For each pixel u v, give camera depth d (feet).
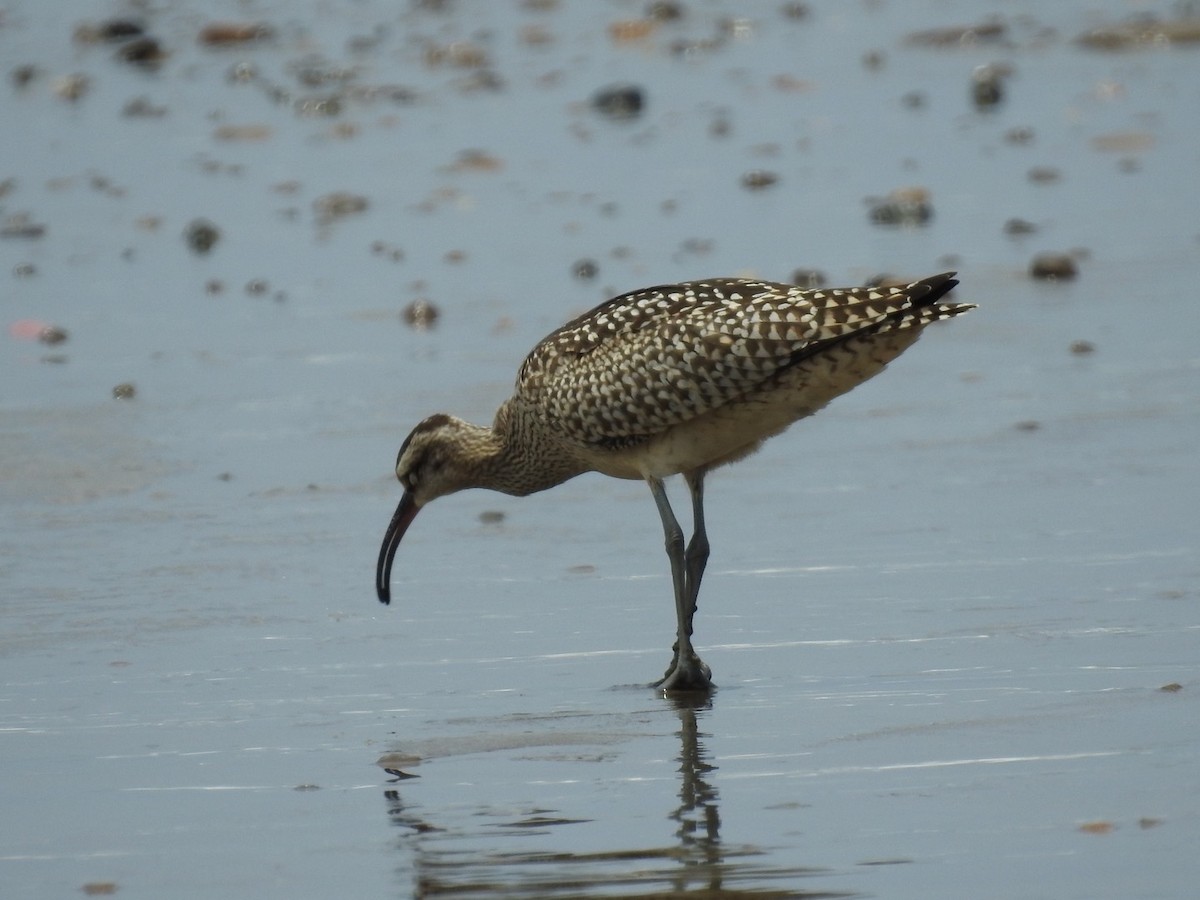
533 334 75.77
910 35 146.61
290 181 106.63
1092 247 86.38
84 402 67.77
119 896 30.99
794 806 34.24
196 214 99.30
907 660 42.73
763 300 43.42
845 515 54.75
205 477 59.98
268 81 135.85
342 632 46.29
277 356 73.82
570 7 165.17
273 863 32.32
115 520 55.72
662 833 33.19
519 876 31.48
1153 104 118.62
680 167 107.55
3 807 35.14
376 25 159.22
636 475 48.16
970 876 30.76
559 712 40.45
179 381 70.49
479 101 128.47
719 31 152.46
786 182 102.89
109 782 36.42
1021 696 39.78
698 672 41.65
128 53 143.54
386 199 101.96
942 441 61.87
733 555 51.65
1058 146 108.88
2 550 52.85
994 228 90.74
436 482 50.72
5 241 93.76
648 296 45.78
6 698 41.55
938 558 50.34
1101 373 68.69
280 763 37.47
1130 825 32.58
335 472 60.49
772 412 44.52
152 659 44.24
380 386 69.36
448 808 34.76
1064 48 140.26
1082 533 51.83
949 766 35.88
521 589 49.67
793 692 41.16
